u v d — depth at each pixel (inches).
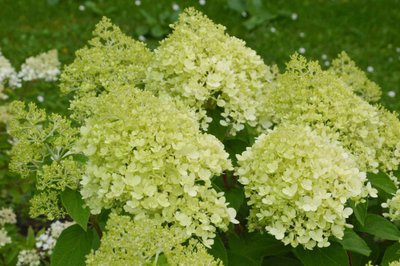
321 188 116.7
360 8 377.1
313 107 137.3
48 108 263.0
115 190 115.2
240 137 157.1
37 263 180.5
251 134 157.0
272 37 346.0
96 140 118.2
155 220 112.8
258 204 123.6
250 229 130.4
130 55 159.6
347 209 118.3
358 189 119.3
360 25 360.5
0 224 196.4
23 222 220.4
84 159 129.2
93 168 120.4
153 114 117.1
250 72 149.5
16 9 361.4
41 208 127.1
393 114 148.5
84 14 363.9
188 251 102.7
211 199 118.0
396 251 128.8
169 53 142.6
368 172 140.8
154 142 114.7
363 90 177.0
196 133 122.1
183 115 120.7
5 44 326.3
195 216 115.3
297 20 364.8
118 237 98.9
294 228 118.0
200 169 118.4
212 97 140.1
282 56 327.3
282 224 118.9
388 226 130.3
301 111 140.1
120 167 115.8
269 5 378.9
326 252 122.1
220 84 138.3
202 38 146.1
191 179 115.1
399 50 335.3
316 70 142.0
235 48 147.6
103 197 120.0
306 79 141.1
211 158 120.7
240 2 371.2
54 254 127.5
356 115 138.4
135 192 113.3
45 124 234.1
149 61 159.3
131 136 115.1
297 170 116.9
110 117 117.8
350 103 141.2
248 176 127.0
